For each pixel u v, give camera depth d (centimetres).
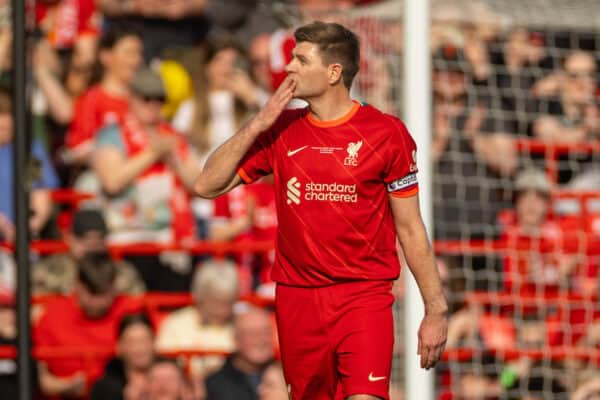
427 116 2098
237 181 1473
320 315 1459
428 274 1456
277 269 1491
